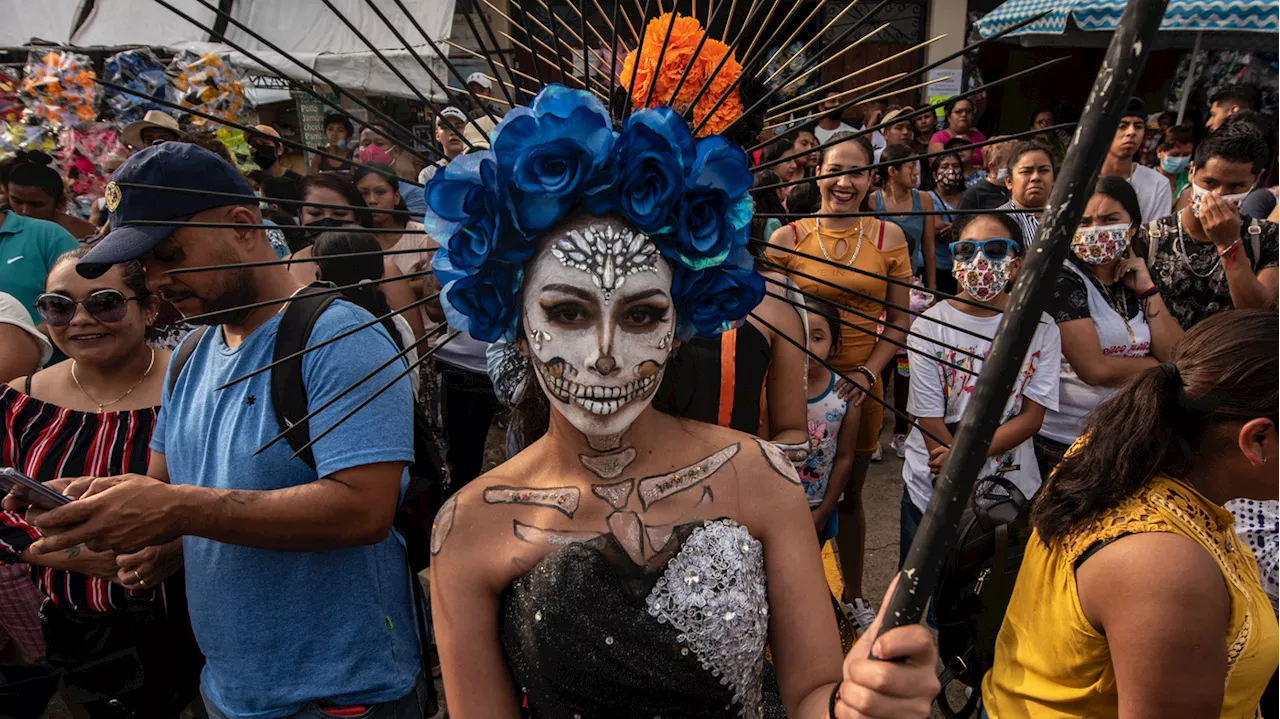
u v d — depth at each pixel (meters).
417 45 6.61
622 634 1.15
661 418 1.31
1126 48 0.67
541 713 1.20
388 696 1.76
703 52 1.38
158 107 4.36
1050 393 2.63
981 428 0.78
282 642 1.69
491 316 1.20
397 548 1.86
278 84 6.74
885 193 4.87
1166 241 3.21
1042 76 9.35
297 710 1.72
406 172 4.18
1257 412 1.34
